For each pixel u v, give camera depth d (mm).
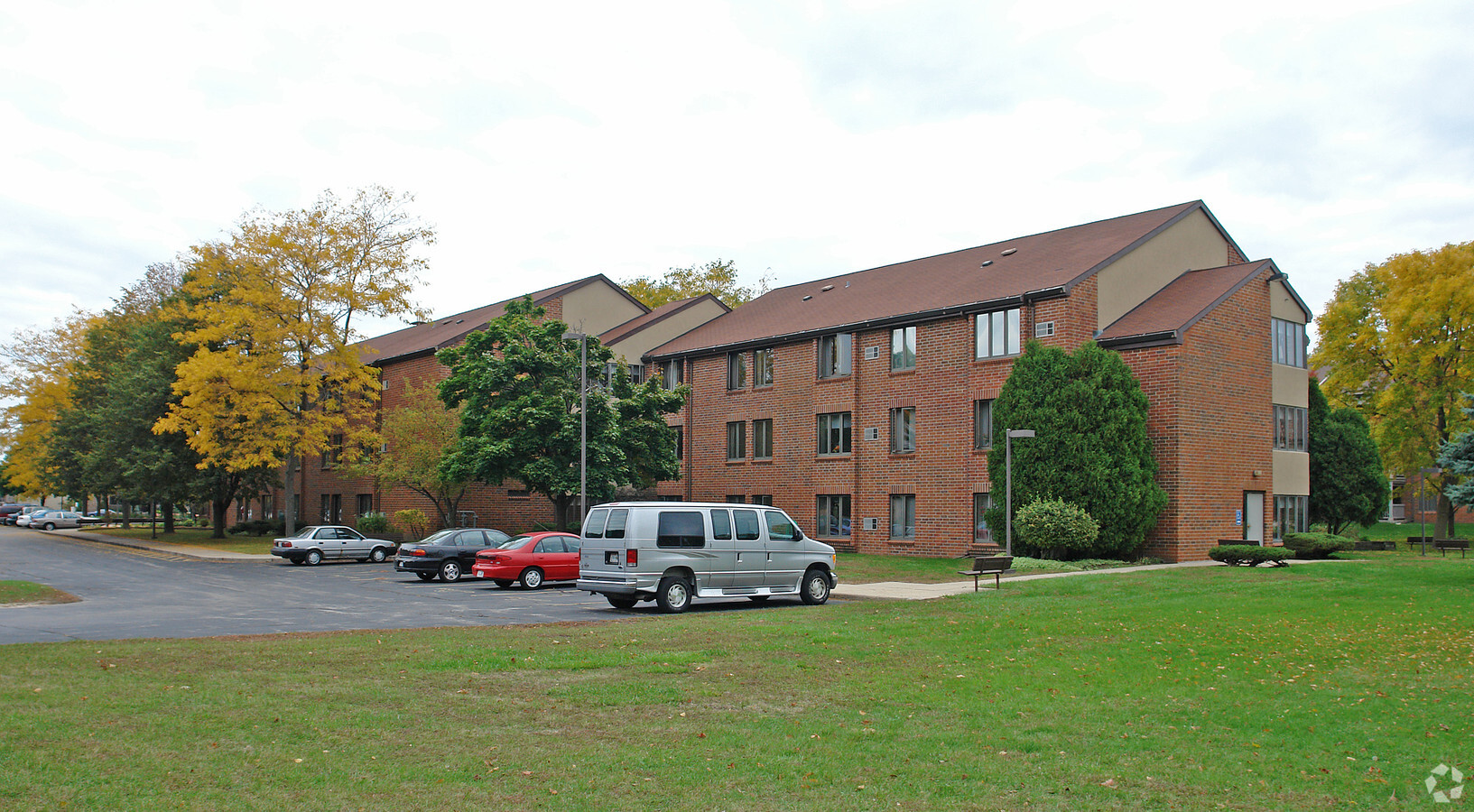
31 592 22594
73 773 6766
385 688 10203
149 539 53125
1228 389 32375
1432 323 43688
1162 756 7906
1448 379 44531
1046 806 6664
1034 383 30547
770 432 43062
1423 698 10062
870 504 38000
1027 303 32531
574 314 51281
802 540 20719
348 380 43531
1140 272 34125
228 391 41156
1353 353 48031
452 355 39094
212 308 41438
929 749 8055
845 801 6684
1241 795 6910
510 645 13539
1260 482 33219
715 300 52812
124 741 7660
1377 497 38656
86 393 60469
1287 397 35156
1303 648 13219
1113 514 29141
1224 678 11234
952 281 38594
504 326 38438
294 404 43125
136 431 49844
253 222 41438
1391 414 45344
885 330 37750
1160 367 30938
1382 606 17578
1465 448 22422
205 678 10594
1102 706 9727
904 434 36969
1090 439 29328
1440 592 19812
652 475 40656
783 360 42281
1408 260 45125
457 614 19109
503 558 25281
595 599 22281
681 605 19078
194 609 20047
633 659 12297
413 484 43031
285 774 6957
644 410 39375
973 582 25078
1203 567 27500
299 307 41719
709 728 8703
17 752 7242
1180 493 30312
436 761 7418
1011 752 8023
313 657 12258
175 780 6719
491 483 37375
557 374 38062
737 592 19719
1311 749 8125
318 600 22188
